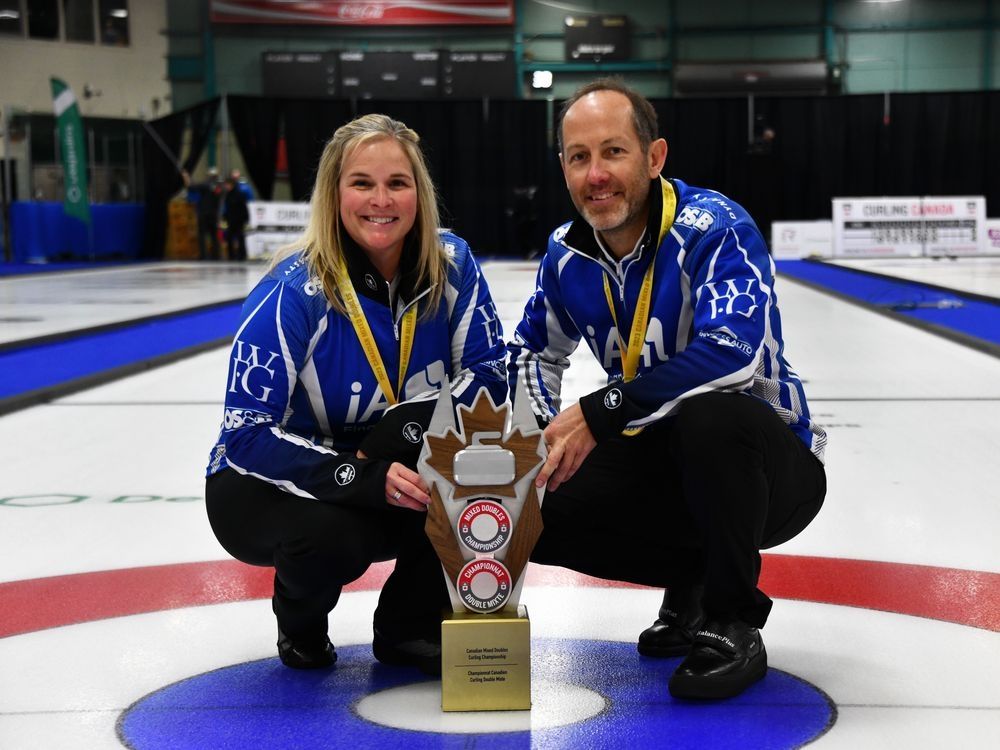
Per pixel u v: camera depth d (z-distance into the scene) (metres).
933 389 5.22
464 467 1.69
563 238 2.02
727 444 1.72
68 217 20.52
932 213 18.25
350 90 22.88
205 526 2.99
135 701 1.78
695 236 1.86
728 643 1.77
